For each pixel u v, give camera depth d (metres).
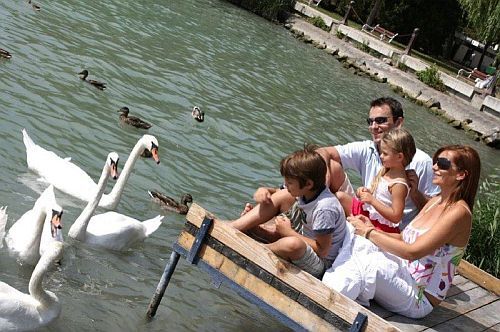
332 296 3.61
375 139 4.58
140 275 5.07
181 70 11.71
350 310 3.55
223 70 13.02
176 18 16.34
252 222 4.03
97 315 4.40
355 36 21.73
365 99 15.62
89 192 6.02
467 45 32.88
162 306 4.71
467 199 3.83
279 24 22.25
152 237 5.76
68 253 5.07
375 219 4.16
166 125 8.64
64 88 8.51
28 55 9.27
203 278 5.30
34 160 6.16
